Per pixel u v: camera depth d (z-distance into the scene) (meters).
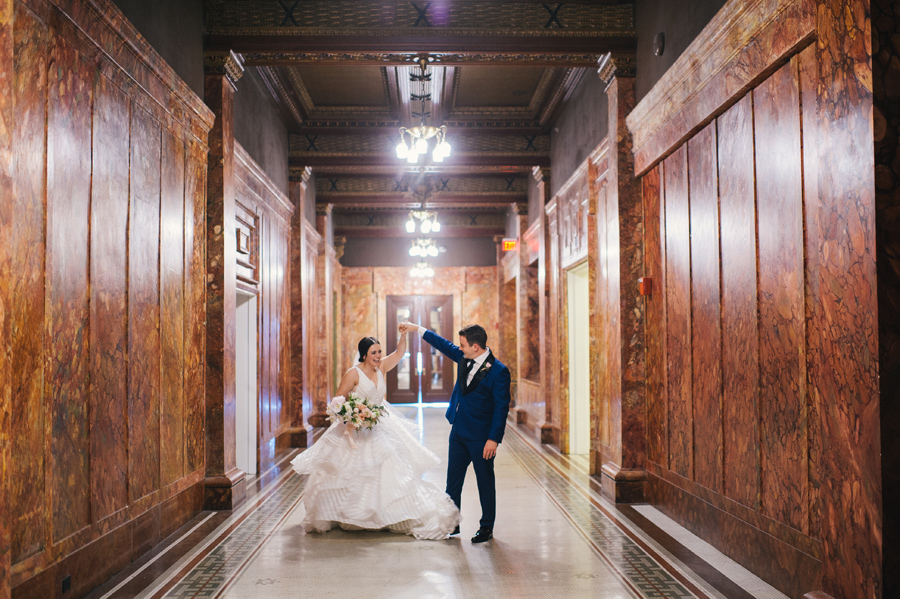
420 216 13.53
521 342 13.93
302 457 5.59
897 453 2.67
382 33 6.64
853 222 2.86
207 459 6.32
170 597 3.97
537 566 4.55
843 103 2.93
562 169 10.16
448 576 4.36
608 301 7.05
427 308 19.39
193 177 6.04
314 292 12.91
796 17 3.70
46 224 3.50
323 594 4.02
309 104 10.34
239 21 6.55
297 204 10.87
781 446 3.97
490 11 6.71
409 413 16.28
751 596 3.91
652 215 6.30
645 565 4.55
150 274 5.04
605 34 6.71
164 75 5.16
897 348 2.68
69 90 3.81
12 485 3.17
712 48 4.75
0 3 3.16
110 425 4.30
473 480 7.82
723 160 4.75
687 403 5.45
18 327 3.24
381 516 5.38
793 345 3.83
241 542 5.16
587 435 9.85
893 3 2.74
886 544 2.67
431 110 10.41
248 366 8.32
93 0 3.98
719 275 4.81
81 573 3.89
